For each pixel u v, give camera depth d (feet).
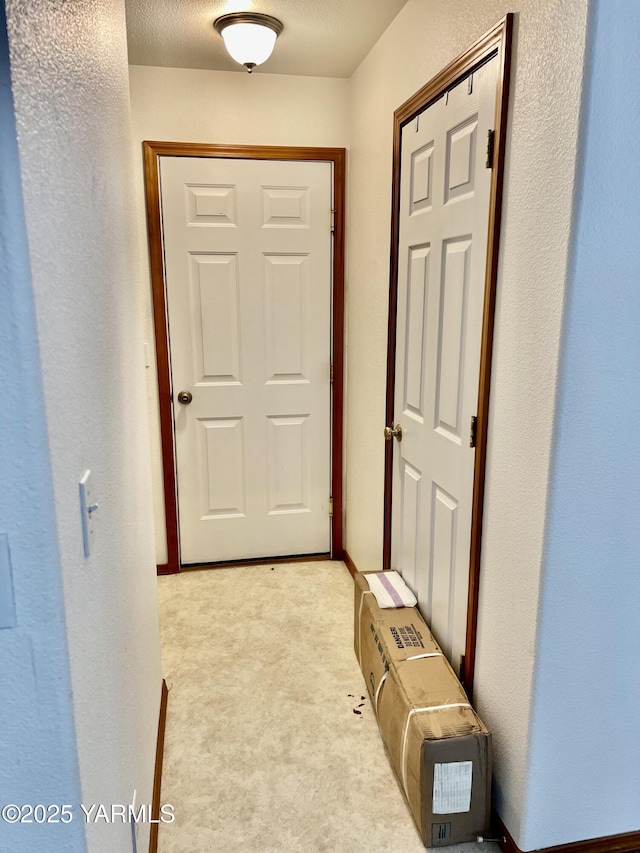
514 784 4.78
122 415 4.26
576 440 4.06
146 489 5.79
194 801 5.47
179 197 8.98
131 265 5.19
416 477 6.82
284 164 9.16
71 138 2.79
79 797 2.54
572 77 3.68
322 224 9.46
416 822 5.17
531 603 4.42
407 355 6.96
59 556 2.34
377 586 7.13
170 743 6.16
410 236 6.68
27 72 2.12
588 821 4.82
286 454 10.14
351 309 9.53
